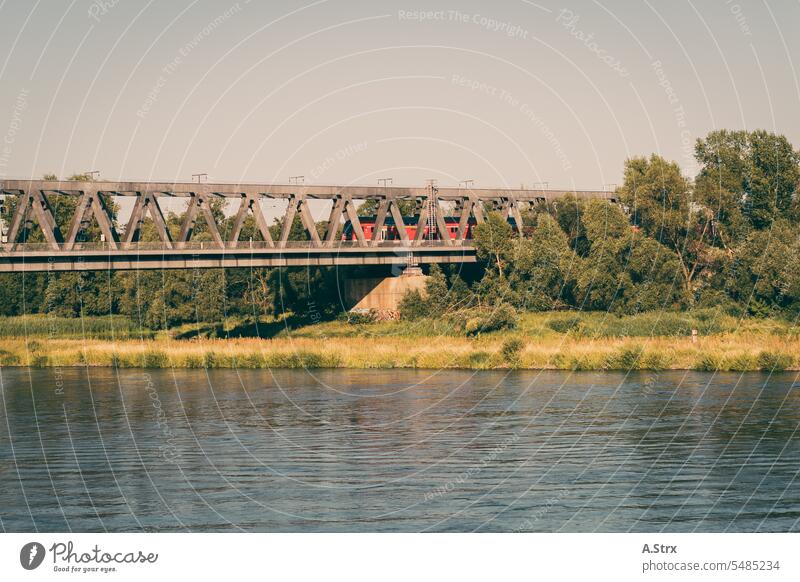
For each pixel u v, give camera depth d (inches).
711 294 3412.9
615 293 3476.9
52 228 3398.1
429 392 2169.0
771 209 3865.7
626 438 1584.6
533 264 3671.3
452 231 4744.1
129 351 2977.4
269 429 1742.1
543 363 2613.2
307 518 1173.1
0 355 3058.6
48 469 1434.5
